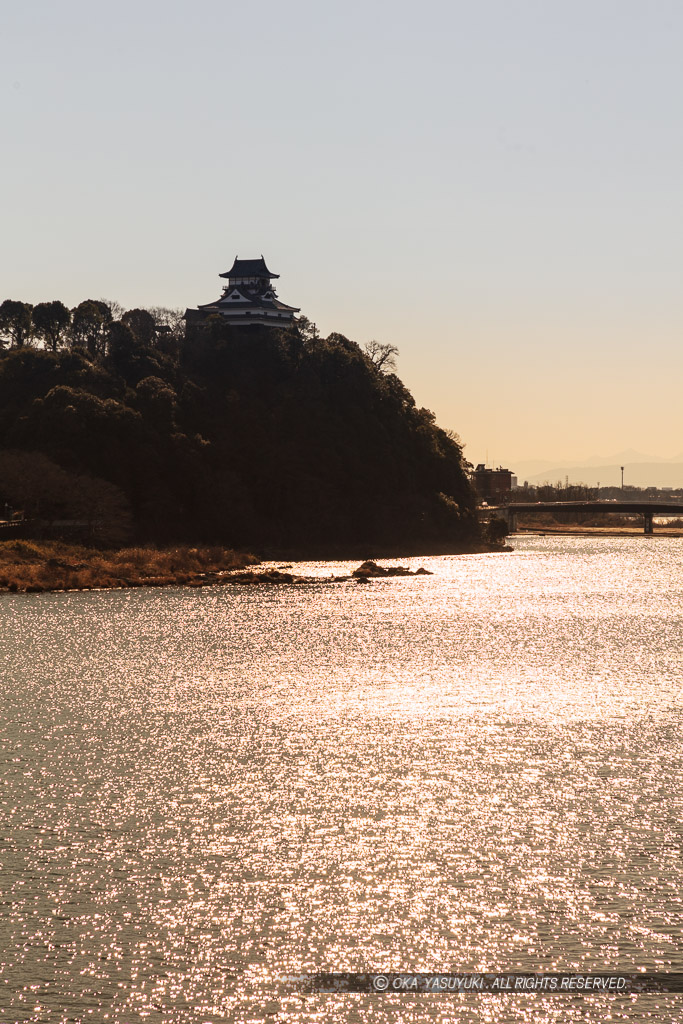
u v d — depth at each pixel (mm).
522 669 111750
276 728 80188
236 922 45406
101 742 75125
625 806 60094
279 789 63531
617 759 70625
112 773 66750
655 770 67688
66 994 39812
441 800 61406
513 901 47438
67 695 93625
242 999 39562
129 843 54188
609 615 172000
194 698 92750
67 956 42469
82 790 62875
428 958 42469
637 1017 38562
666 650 128625
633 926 44844
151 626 147375
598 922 45250
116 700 91375
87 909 46438
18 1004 39031
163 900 47438
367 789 63688
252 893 48125
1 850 52781
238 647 127875
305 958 42594
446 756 71500
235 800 61219
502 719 83812
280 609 173250
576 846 53750
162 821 57469
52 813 58500
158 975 41188
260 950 43156
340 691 97125
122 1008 39031
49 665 111562
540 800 61406
